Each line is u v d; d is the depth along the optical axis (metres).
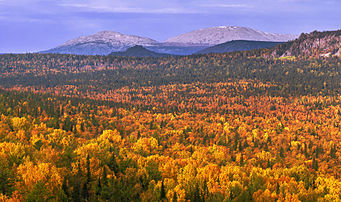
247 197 89.31
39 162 89.44
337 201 97.25
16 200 65.44
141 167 101.25
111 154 107.88
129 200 77.50
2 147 99.75
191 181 97.06
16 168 83.00
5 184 69.50
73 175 81.50
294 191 100.88
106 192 75.19
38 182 70.19
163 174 102.75
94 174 85.88
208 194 88.56
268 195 90.12
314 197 101.00
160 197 80.75
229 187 96.81
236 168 116.69
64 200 70.31
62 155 101.19
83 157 99.12
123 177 89.19
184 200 82.12
